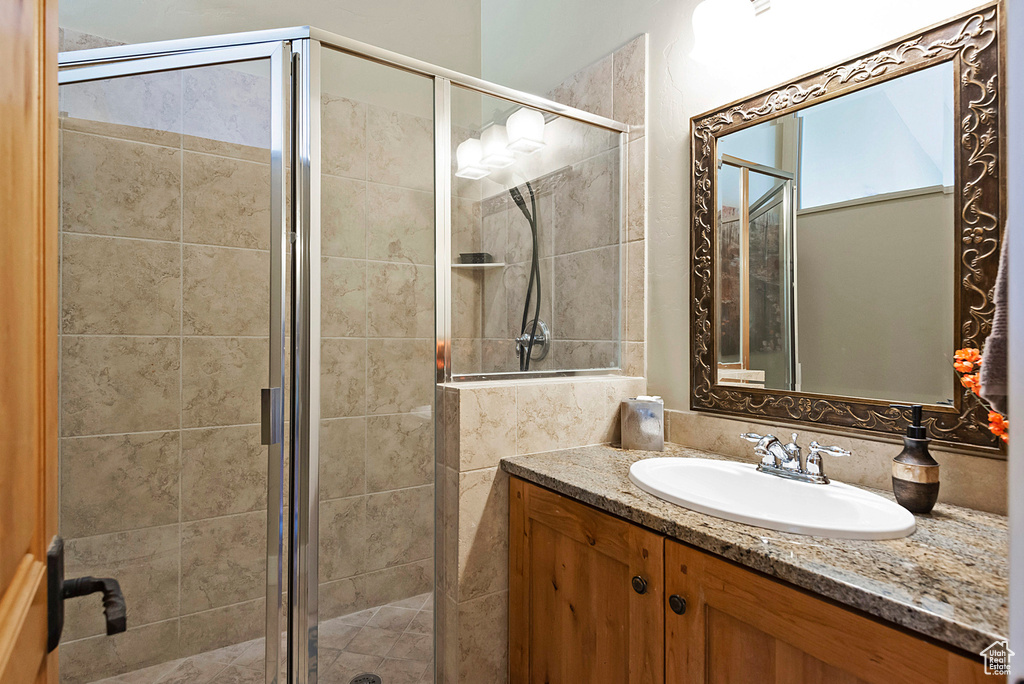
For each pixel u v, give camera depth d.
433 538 1.48
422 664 1.44
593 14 2.05
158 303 1.20
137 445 1.18
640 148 1.86
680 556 1.04
